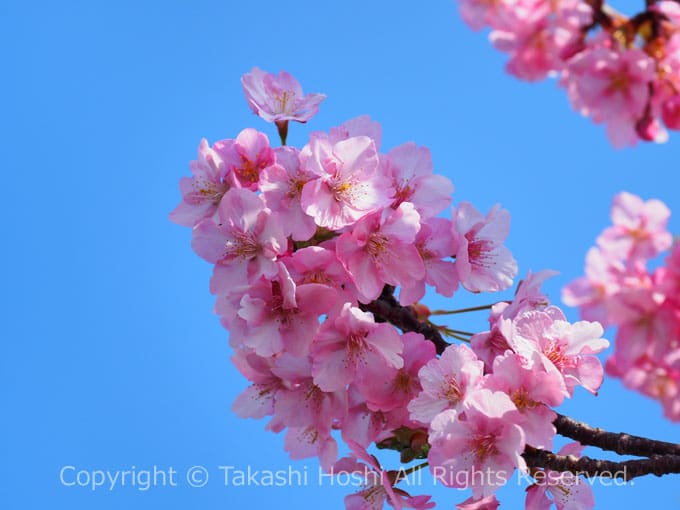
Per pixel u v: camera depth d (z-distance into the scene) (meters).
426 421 5.09
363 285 5.30
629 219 3.58
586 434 5.22
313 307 5.25
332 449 5.64
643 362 3.58
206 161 5.69
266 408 5.77
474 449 4.92
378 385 5.34
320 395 5.56
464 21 3.79
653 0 3.69
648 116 3.76
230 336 5.46
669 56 3.74
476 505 5.03
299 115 5.98
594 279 3.59
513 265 5.85
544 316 5.28
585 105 3.79
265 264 5.30
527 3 3.71
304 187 5.25
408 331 5.61
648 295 3.49
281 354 5.53
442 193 5.71
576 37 3.70
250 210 5.32
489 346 5.41
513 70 3.81
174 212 5.72
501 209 5.94
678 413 3.57
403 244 5.37
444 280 5.64
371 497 5.68
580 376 5.26
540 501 5.38
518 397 5.03
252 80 6.00
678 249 3.51
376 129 5.80
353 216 5.32
